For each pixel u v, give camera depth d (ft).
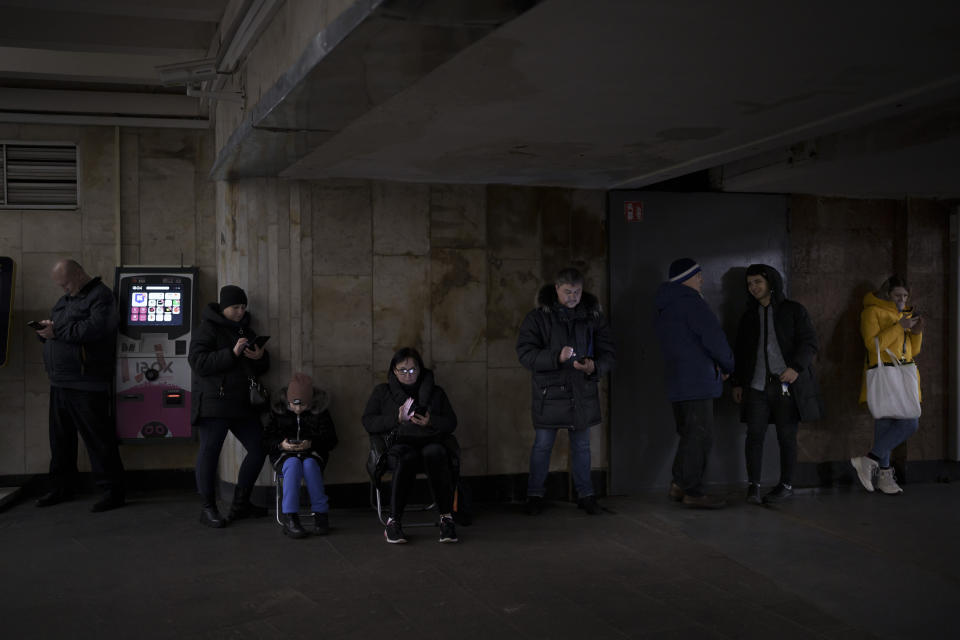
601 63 10.25
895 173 18.12
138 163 21.65
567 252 20.68
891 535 16.96
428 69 10.01
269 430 17.28
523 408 20.48
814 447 22.02
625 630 11.82
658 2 8.09
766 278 19.63
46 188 21.20
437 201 19.92
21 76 19.38
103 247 21.48
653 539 16.60
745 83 11.31
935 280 22.49
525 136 14.73
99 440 19.07
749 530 17.28
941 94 11.76
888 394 20.43
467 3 7.72
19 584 13.80
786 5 8.25
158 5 14.76
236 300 17.87
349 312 19.44
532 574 14.32
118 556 15.40
